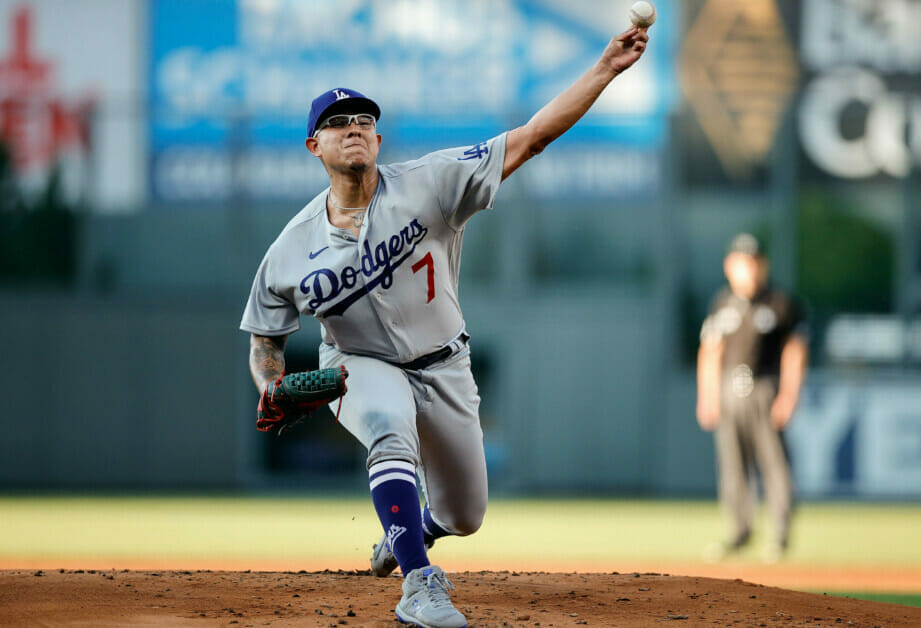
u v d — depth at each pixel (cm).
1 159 6488
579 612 1441
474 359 6353
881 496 5756
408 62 6425
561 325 6303
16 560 3256
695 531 4341
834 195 6166
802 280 6144
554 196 6350
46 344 6419
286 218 6450
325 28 6462
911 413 5791
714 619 1423
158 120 6481
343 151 1357
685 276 6256
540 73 6388
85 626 1286
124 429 6406
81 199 6481
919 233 6084
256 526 4500
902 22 6156
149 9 6500
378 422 1362
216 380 6406
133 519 4759
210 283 6462
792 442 5806
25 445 6397
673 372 6216
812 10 6200
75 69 6500
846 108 6178
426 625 1273
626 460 6200
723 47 6241
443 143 6366
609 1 6359
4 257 6450
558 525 4619
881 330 6050
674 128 6272
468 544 3850
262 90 6488
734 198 6231
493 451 6300
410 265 1402
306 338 6388
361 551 3612
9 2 6488
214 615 1360
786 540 3328
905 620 1478
